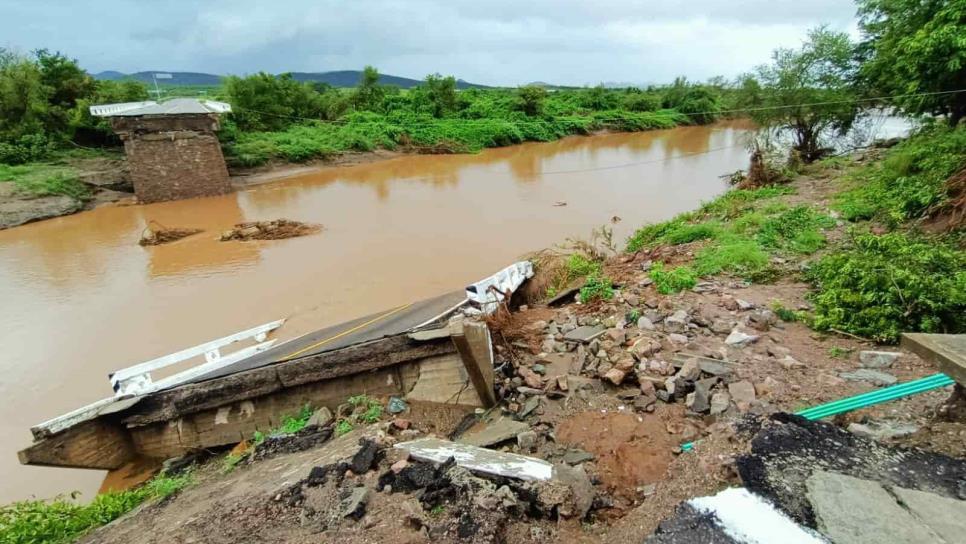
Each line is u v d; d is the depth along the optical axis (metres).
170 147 24.00
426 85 48.56
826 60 18.28
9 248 17.02
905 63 12.63
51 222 20.67
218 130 26.64
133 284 13.34
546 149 39.53
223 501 4.09
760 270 8.37
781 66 19.19
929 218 9.30
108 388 8.49
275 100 37.97
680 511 2.86
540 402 5.18
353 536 3.27
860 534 2.46
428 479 3.68
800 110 18.70
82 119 26.83
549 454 4.30
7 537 4.29
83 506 4.93
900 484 2.82
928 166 10.81
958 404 3.47
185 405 5.86
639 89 64.25
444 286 12.16
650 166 28.45
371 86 46.91
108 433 5.85
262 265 14.38
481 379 5.33
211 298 12.14
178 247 16.52
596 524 3.36
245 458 5.22
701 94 53.75
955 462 2.96
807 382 4.88
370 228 17.83
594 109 54.56
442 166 32.75
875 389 4.60
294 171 31.30
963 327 5.28
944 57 11.48
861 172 14.61
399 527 3.27
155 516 4.30
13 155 24.44
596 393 5.19
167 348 9.80
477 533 3.07
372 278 12.91
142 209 22.77
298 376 5.93
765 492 2.86
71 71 29.11
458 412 5.52
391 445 4.48
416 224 18.08
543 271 10.23
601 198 20.81
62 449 5.46
